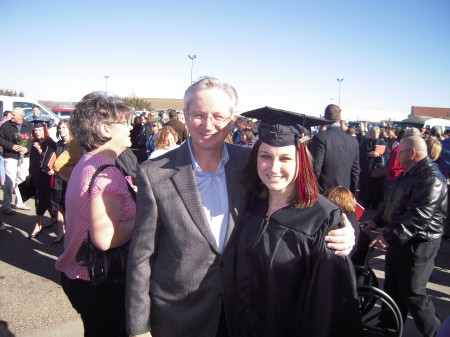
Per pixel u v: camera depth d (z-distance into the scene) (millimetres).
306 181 1440
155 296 1543
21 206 6105
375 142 7605
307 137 1453
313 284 1368
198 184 1545
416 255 2594
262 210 1557
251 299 1493
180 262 1459
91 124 1736
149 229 1464
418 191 2559
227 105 1443
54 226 5301
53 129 8977
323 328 1347
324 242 1370
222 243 1528
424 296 2617
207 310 1500
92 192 1576
